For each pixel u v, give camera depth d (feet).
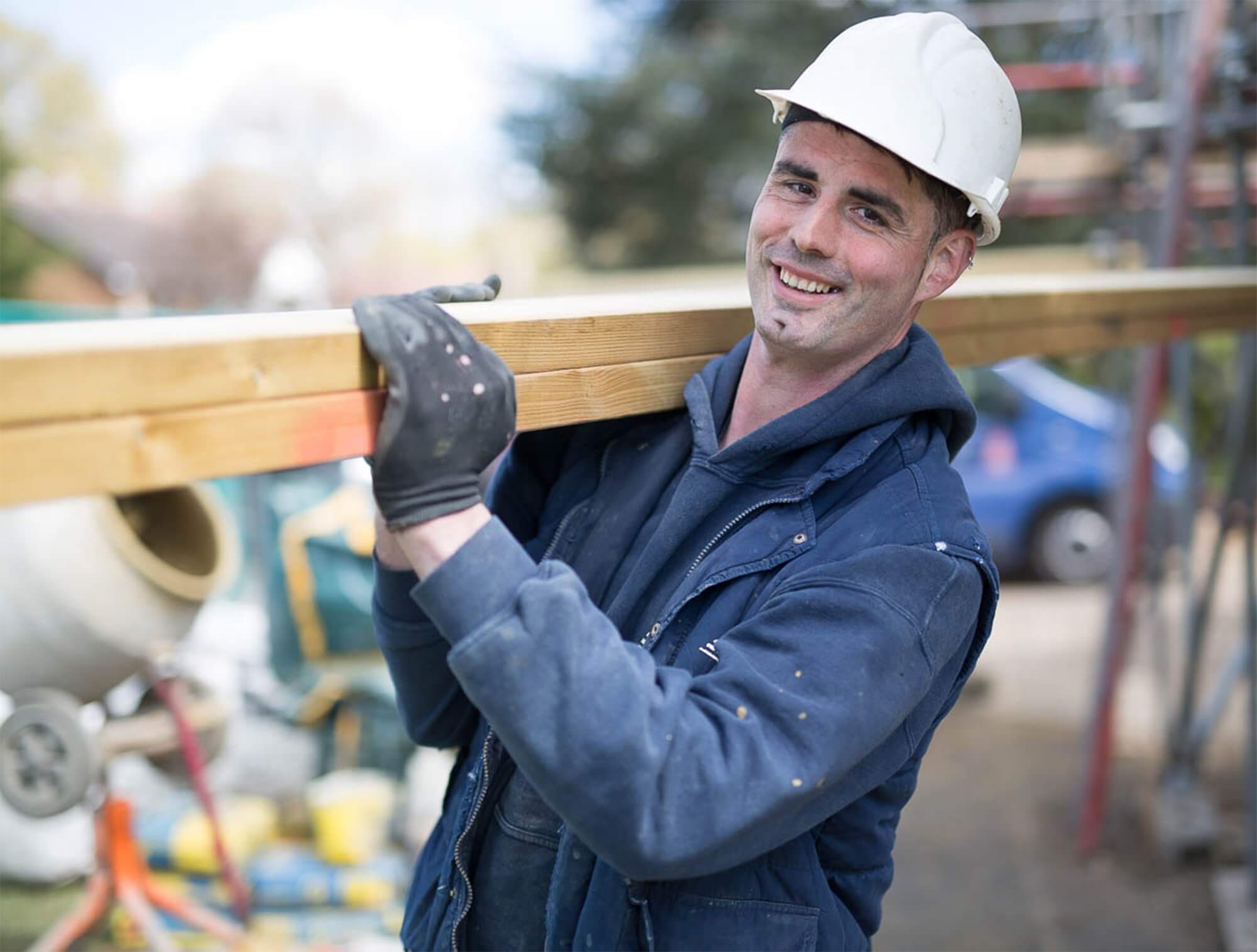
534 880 4.72
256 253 97.45
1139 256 19.63
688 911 4.30
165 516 10.75
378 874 11.55
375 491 3.76
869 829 4.69
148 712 10.71
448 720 5.41
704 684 3.99
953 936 12.30
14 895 12.63
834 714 3.87
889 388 4.57
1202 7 12.21
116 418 3.03
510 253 102.89
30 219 80.89
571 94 69.51
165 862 11.46
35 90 109.70
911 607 4.08
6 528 9.36
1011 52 53.06
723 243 73.26
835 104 4.37
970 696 20.16
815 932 4.44
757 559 4.42
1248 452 12.52
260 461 3.38
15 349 2.83
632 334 4.92
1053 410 27.37
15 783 9.43
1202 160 16.24
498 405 3.80
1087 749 14.24
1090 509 27.48
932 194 4.44
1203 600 14.06
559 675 3.63
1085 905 12.93
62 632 9.38
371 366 3.70
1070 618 24.81
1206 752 16.81
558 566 3.86
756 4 67.87
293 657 12.42
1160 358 13.84
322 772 12.60
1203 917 12.59
